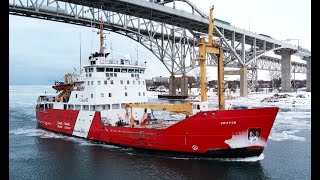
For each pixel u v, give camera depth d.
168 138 26.94
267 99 91.25
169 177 22.94
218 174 23.33
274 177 23.03
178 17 79.38
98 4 67.38
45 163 27.27
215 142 25.12
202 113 25.08
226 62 106.00
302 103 83.19
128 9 70.50
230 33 100.00
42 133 41.03
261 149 25.39
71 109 37.12
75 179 23.31
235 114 24.56
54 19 69.00
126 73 35.53
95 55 35.53
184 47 107.31
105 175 23.83
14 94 175.88
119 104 34.72
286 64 121.94
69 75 39.81
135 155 28.42
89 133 34.19
